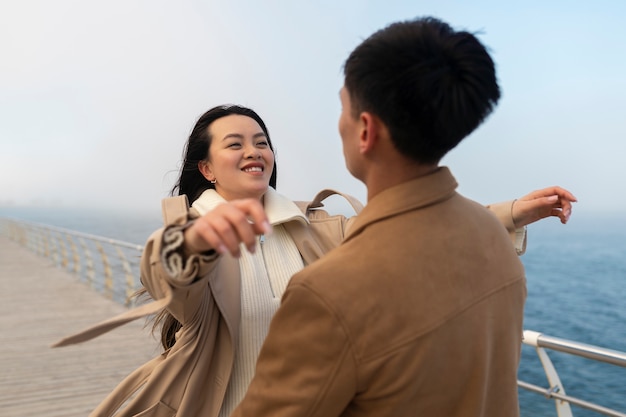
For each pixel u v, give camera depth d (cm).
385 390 83
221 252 84
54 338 595
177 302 116
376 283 83
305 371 84
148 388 128
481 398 89
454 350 86
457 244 91
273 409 86
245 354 144
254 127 160
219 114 162
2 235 2686
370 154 90
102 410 134
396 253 86
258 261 154
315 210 175
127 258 742
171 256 86
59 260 1305
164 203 128
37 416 380
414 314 83
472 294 89
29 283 1010
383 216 89
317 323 82
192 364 132
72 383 446
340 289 82
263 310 146
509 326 96
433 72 80
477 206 103
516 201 135
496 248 98
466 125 84
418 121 83
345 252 87
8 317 706
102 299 826
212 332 135
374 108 85
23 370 478
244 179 155
